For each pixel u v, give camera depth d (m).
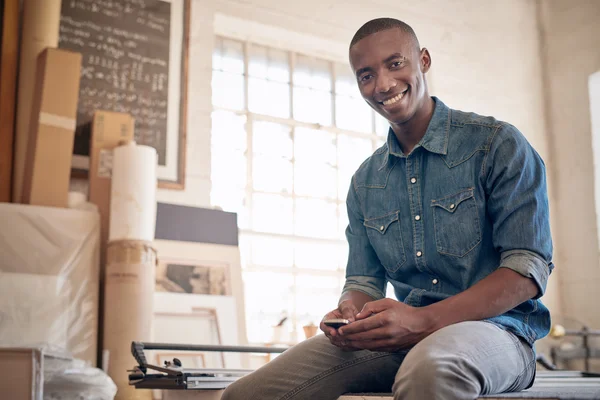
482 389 1.50
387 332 1.59
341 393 1.88
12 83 3.84
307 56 5.66
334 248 5.47
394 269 1.96
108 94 4.22
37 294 3.33
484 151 1.82
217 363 3.78
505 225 1.72
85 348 3.38
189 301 3.86
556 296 5.97
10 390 2.16
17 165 3.74
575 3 6.21
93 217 3.58
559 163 6.16
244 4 5.02
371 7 5.61
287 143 5.45
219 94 5.22
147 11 4.47
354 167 5.74
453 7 6.00
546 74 6.35
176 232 3.99
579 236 5.94
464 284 1.80
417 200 1.92
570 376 2.77
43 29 3.93
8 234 3.37
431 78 5.75
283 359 1.89
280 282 5.21
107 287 3.48
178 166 4.35
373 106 1.93
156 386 2.25
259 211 5.23
